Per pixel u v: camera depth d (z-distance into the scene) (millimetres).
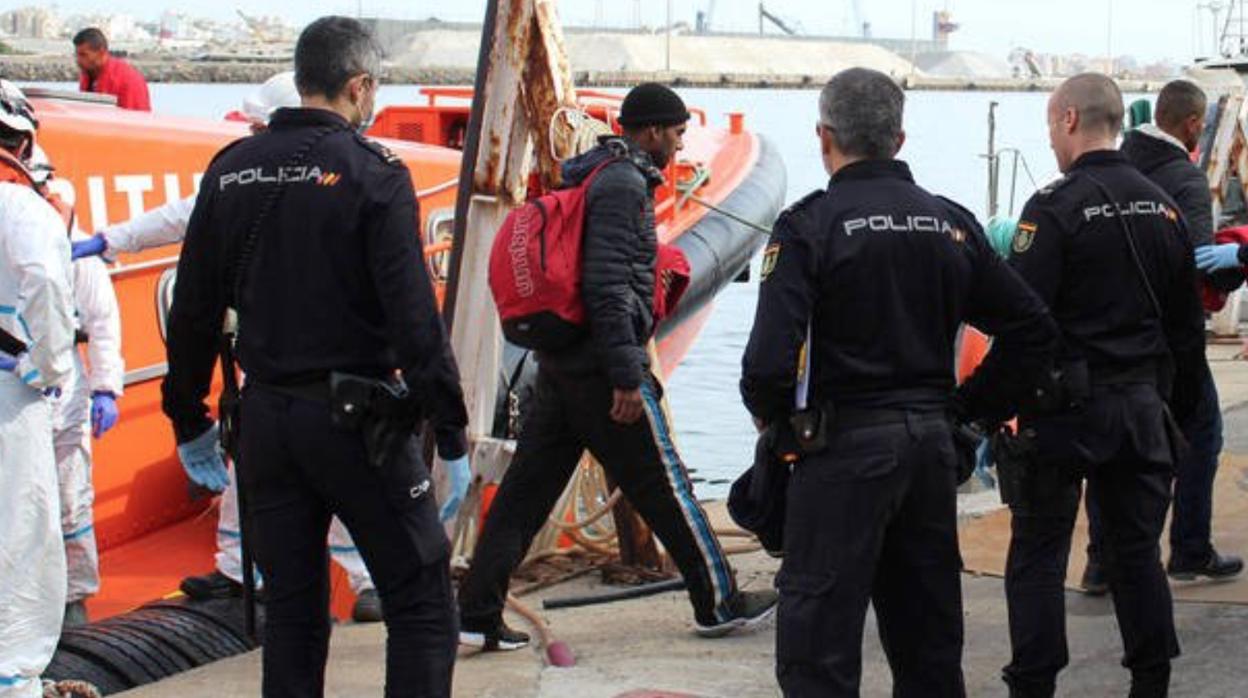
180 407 4324
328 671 5383
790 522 4078
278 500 4145
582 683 5250
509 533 5555
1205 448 6078
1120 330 4641
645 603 6301
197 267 4129
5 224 4551
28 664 4711
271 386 4062
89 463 5598
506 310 5371
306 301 4008
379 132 9602
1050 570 4691
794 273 3945
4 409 4609
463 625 5527
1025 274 4625
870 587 4023
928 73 106250
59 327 4578
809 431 3986
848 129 4043
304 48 4117
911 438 3984
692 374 13750
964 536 6980
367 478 4059
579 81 61281
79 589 5641
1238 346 11789
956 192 23906
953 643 4145
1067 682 5172
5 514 4633
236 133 6809
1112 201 4629
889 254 3961
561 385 5453
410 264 3959
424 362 3961
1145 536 4730
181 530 6469
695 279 9812
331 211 3971
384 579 4176
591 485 6812
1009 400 4355
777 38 96188
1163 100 5988
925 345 4016
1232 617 5746
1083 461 4598
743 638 5789
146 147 6250
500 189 6281
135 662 5406
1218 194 12148
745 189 11305
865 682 5242
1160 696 4781
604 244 5211
